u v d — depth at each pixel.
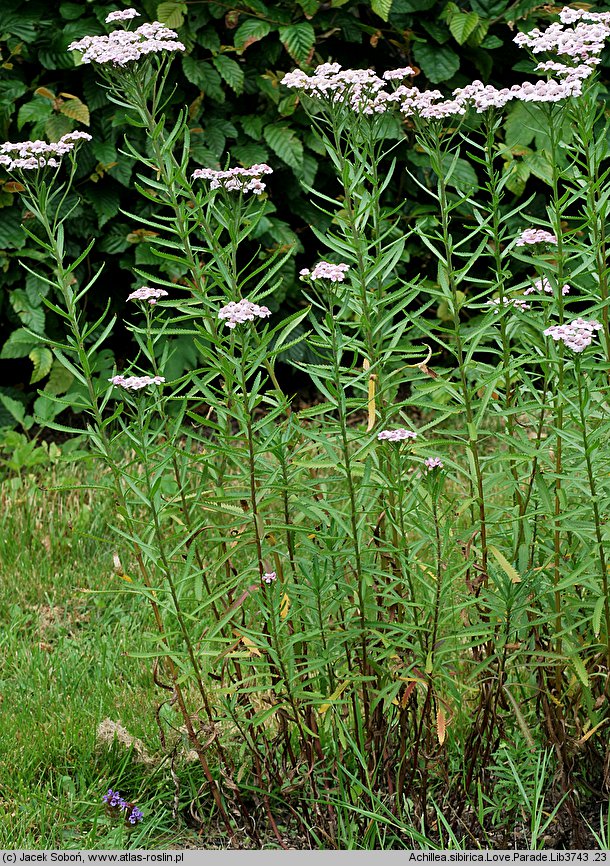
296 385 5.27
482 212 4.72
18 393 5.04
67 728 2.90
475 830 2.46
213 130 4.73
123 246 4.74
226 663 2.52
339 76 2.37
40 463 4.61
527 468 2.60
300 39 4.54
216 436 2.37
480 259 4.92
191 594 2.60
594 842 2.40
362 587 2.38
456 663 2.75
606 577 2.23
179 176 2.34
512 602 2.25
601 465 2.33
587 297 2.34
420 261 5.06
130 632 3.53
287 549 2.55
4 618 3.65
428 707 2.40
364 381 2.69
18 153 2.39
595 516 2.20
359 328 2.60
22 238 4.63
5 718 3.01
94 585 3.77
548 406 2.29
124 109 4.56
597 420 2.56
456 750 2.66
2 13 4.59
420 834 2.39
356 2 4.82
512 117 4.53
